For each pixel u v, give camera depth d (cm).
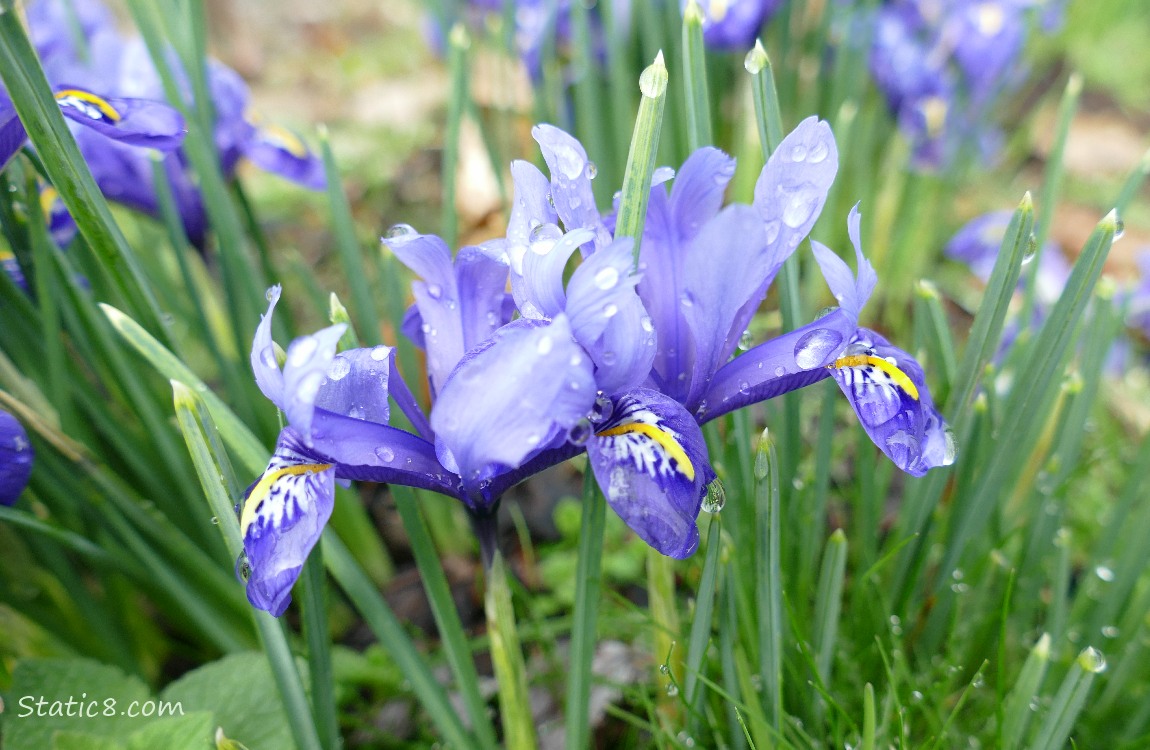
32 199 21
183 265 26
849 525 29
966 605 24
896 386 18
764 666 21
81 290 22
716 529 19
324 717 20
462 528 32
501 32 35
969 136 39
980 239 40
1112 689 23
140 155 27
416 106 59
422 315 19
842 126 28
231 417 20
